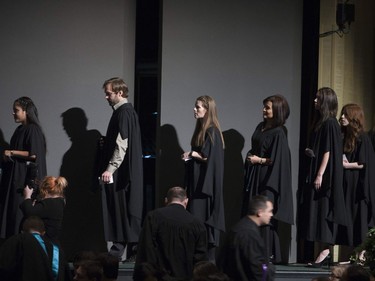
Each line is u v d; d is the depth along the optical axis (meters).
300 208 15.17
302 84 16.59
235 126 16.20
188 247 12.78
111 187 15.06
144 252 12.74
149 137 16.73
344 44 16.47
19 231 15.21
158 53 16.48
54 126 16.19
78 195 16.12
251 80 16.28
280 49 16.36
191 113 16.17
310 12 16.52
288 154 15.02
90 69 16.28
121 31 16.33
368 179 15.21
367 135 15.34
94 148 16.17
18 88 16.25
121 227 15.06
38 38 16.30
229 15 16.28
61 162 16.16
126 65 16.42
